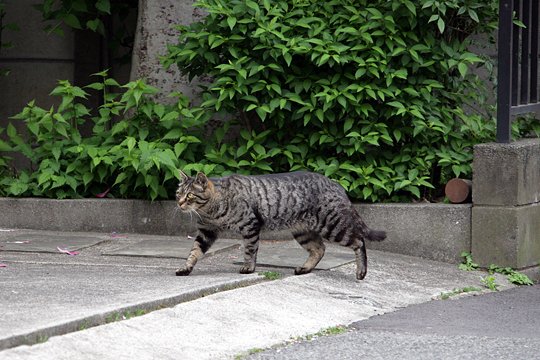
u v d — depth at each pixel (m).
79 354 6.75
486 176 11.10
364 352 7.52
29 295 8.26
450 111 12.12
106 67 14.26
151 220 12.06
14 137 12.60
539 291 10.51
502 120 11.27
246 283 9.35
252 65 11.73
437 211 11.37
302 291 9.34
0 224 12.37
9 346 6.56
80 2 13.59
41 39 14.30
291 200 9.91
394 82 11.88
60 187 12.30
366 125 11.82
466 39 12.38
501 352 7.58
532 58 12.04
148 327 7.50
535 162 11.33
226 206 9.67
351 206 10.11
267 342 7.73
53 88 14.34
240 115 12.41
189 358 7.12
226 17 11.88
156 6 12.90
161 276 9.45
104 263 10.33
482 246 11.16
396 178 11.81
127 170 11.98
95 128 12.60
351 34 11.82
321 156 12.08
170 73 12.89
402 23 11.86
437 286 10.30
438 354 7.48
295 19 12.07
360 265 10.05
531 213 11.27
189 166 11.73
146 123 12.43
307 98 11.91
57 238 11.62
